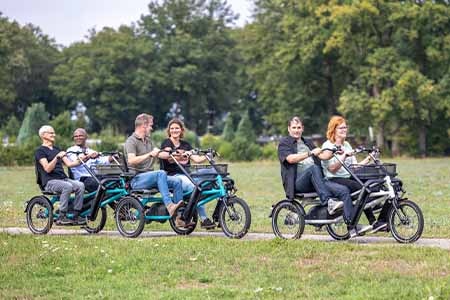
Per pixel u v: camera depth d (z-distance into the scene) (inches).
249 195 1722.4
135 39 6417.3
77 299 600.7
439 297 572.4
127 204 913.5
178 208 892.0
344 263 701.3
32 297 611.8
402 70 4020.7
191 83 6289.4
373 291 596.7
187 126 6604.3
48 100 6791.3
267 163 3737.7
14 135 4830.2
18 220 1147.9
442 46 4131.4
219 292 609.0
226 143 4033.0
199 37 6594.5
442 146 4500.5
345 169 832.3
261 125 6491.1
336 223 836.6
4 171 3004.4
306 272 674.8
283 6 4613.7
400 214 813.2
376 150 848.9
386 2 4136.3
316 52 4365.2
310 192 844.6
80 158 950.4
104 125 6284.5
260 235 911.0
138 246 810.8
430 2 4050.2
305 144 867.4
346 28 4101.9
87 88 6294.3
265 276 665.0
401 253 732.0
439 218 1115.3
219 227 904.9
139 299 594.6
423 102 4005.9
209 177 893.2
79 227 1058.7
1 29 5310.0
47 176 960.3
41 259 751.1
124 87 6264.8
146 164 940.0
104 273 695.7
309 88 4840.1
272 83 4928.6
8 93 5772.6
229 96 6451.8
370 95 4377.5
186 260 737.6
